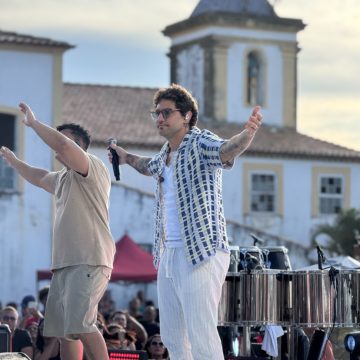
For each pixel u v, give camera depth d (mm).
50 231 38125
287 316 9523
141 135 45500
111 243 8820
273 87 52719
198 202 7738
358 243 16766
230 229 42750
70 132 9180
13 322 14383
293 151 48562
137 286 38344
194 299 7723
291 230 48562
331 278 9469
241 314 9609
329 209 49375
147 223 40000
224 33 52125
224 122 51844
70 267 8656
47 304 8836
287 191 48594
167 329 8078
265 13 53125
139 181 44406
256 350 11227
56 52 38281
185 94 7984
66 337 8680
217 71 51938
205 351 7723
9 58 37844
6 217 37688
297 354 10352
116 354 10359
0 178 37781
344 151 49562
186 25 52969
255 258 9945
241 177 47844
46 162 37844
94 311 8672
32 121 8445
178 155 7867
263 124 51875
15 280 37688
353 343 9320
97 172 8727
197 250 7691
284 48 53000
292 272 9531
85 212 8688
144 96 49844
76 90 49375
